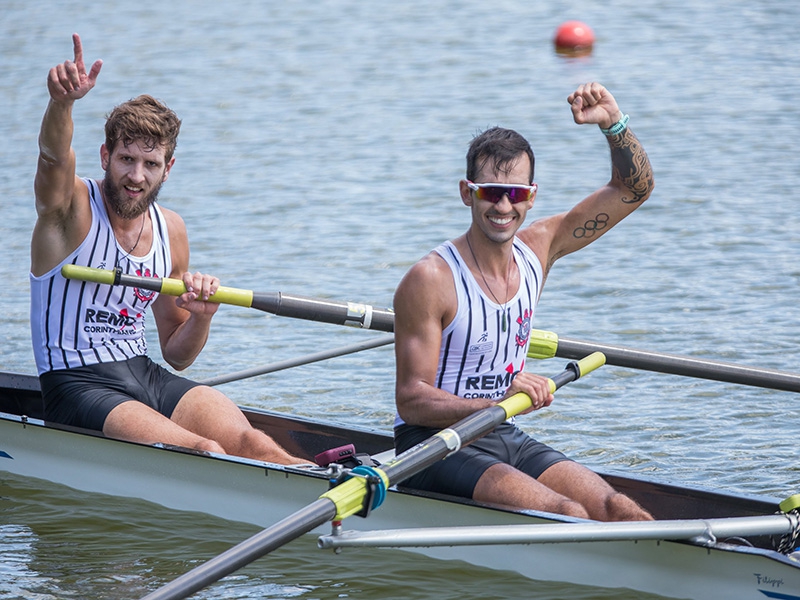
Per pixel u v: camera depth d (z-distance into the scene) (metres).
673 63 74.69
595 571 16.89
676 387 28.02
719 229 41.03
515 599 16.81
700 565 15.92
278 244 40.78
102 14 103.88
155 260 21.39
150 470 20.11
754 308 32.78
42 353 21.22
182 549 18.69
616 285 35.34
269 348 31.06
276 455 19.83
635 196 19.50
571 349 20.02
